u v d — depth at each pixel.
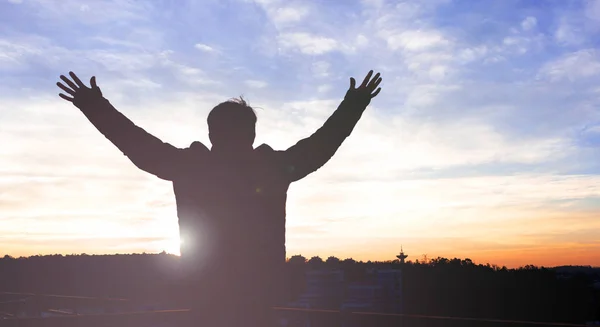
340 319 4.25
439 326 3.85
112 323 4.34
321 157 2.99
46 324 4.11
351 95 3.11
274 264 2.82
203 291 2.76
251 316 2.72
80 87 2.93
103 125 2.89
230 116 2.90
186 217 2.85
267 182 2.86
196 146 2.94
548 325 3.41
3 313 6.77
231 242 2.77
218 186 2.82
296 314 4.21
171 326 3.82
